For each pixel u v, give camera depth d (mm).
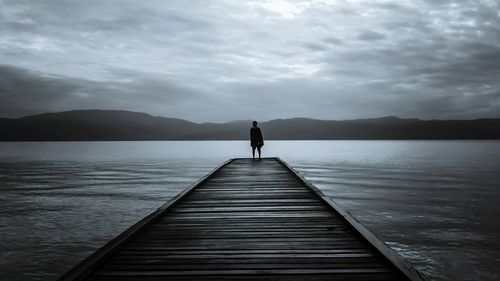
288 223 5047
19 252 10734
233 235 4438
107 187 28078
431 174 39812
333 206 5777
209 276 3121
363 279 3031
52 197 22484
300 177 9828
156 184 30344
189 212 5828
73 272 3008
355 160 69438
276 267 3320
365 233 4160
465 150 132875
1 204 19688
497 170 45500
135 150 146500
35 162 65438
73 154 105375
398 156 86562
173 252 3764
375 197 22812
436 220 15852
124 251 3795
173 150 146500
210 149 161375
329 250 3805
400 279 3023
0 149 155125
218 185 9039
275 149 151875
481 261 10289
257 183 9398
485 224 15016
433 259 10492
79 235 12742
